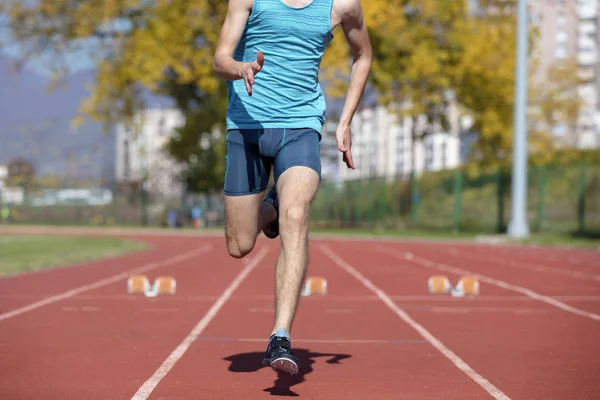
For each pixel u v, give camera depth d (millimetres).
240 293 13734
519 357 7586
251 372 6703
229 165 5910
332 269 20141
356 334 9102
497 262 23188
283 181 5672
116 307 11484
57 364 7012
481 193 46781
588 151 52031
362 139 135000
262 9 5684
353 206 57844
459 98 51844
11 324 9555
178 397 5734
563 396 5887
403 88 50156
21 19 49656
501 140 51125
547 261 23734
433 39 51344
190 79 45719
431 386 6219
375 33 48094
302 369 6891
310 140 5754
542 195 41438
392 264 22219
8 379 6348
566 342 8523
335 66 43469
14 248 26078
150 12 47281
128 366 6941
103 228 61625
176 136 61469
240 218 5961
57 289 13961
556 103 58750
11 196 81062
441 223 48531
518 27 36094
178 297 12977
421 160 130125
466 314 10992
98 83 48312
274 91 5758
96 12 47938
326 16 5785
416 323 10055
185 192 64125
